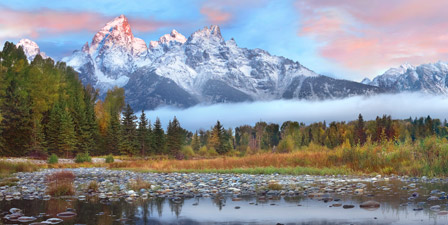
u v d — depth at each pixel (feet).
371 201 32.37
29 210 33.83
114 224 27.48
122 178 72.23
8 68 239.30
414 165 64.34
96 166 151.33
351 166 74.79
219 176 71.87
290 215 29.30
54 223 27.76
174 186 52.95
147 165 121.29
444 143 68.08
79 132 255.29
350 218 27.04
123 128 312.91
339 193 40.88
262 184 53.57
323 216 28.30
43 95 245.65
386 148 78.18
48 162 163.32
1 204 37.76
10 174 86.99
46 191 46.26
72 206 36.11
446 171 59.00
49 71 271.90
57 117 230.48
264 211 31.53
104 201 39.45
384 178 57.88
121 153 298.97
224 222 27.68
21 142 199.52
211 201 38.45
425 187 44.27
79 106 270.26
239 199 38.73
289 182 55.36
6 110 196.75
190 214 31.24
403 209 29.71
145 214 31.58
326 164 81.30
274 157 96.84
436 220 25.21
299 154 94.48
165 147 342.23
